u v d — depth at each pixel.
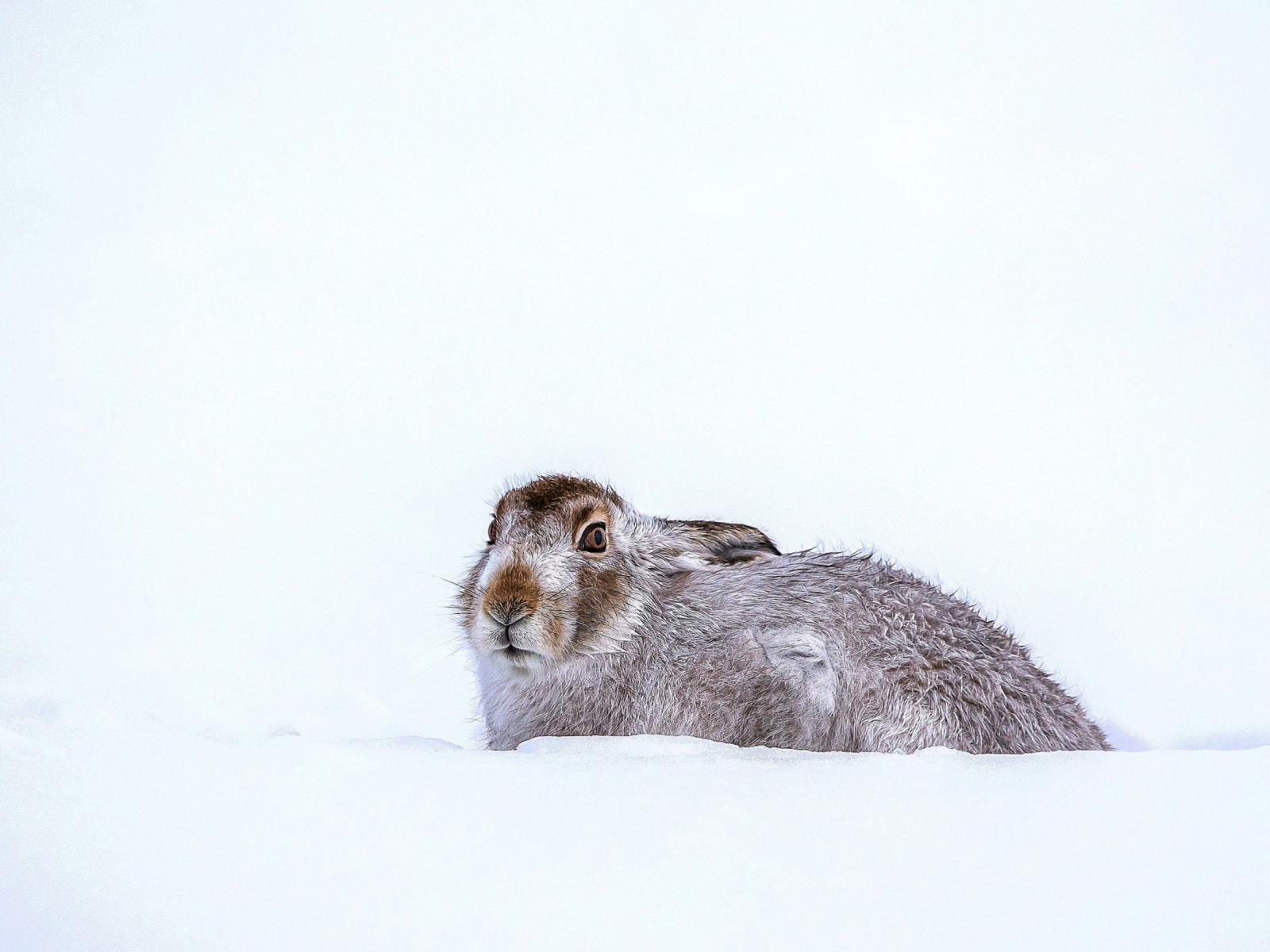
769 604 13.58
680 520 15.37
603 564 13.74
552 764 10.62
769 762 10.63
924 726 12.16
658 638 13.67
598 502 14.17
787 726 12.84
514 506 14.33
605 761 10.70
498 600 13.30
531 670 13.55
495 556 14.00
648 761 10.70
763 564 14.47
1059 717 12.70
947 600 13.70
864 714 12.49
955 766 10.52
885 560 14.72
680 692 13.41
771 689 12.97
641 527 14.80
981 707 12.36
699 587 13.98
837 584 13.73
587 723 13.76
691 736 13.06
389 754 10.85
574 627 13.41
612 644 13.59
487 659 13.93
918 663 12.51
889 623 12.88
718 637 13.48
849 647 12.80
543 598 13.27
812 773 10.20
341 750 11.00
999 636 13.42
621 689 13.68
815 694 12.76
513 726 14.09
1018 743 12.30
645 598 13.84
